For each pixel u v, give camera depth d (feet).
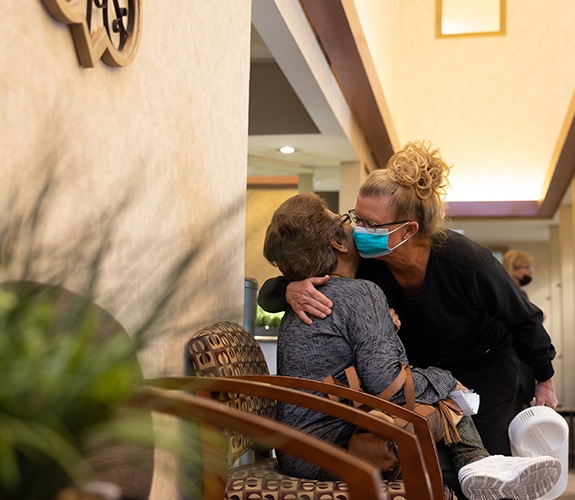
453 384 8.16
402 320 9.70
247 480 7.27
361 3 22.45
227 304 8.80
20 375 2.31
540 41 36.55
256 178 30.60
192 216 7.96
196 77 8.16
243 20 10.25
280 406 7.94
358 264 9.34
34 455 2.31
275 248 8.25
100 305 3.50
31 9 4.75
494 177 36.60
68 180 4.55
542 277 43.70
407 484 5.40
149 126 6.77
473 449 8.36
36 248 2.84
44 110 4.90
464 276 9.21
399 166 8.85
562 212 34.81
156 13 6.93
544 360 10.03
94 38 5.48
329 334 7.80
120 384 2.46
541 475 7.72
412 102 37.22
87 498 2.33
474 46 36.94
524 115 36.50
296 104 23.49
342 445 7.66
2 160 4.40
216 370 7.27
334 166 28.12
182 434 3.00
